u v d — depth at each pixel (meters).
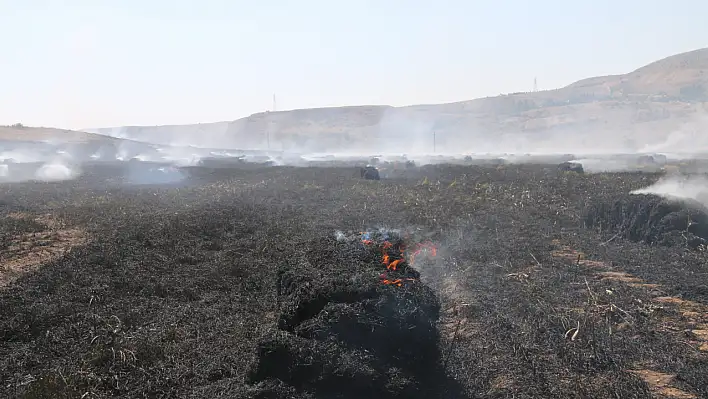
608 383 6.51
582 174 28.31
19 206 20.48
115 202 21.31
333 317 6.62
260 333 8.27
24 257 12.73
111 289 10.51
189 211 18.20
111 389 6.82
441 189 23.50
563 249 13.25
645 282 10.59
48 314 9.05
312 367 6.03
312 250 9.46
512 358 7.22
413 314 6.82
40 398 6.40
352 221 16.98
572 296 9.62
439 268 11.79
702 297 9.67
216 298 10.42
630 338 7.80
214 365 7.34
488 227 15.54
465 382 6.62
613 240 14.27
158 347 7.90
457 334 8.12
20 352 7.91
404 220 16.88
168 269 11.95
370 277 7.49
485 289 10.20
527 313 8.83
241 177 33.28
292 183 28.75
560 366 7.01
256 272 11.85
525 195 20.27
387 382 6.04
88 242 13.77
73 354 7.79
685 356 7.24
